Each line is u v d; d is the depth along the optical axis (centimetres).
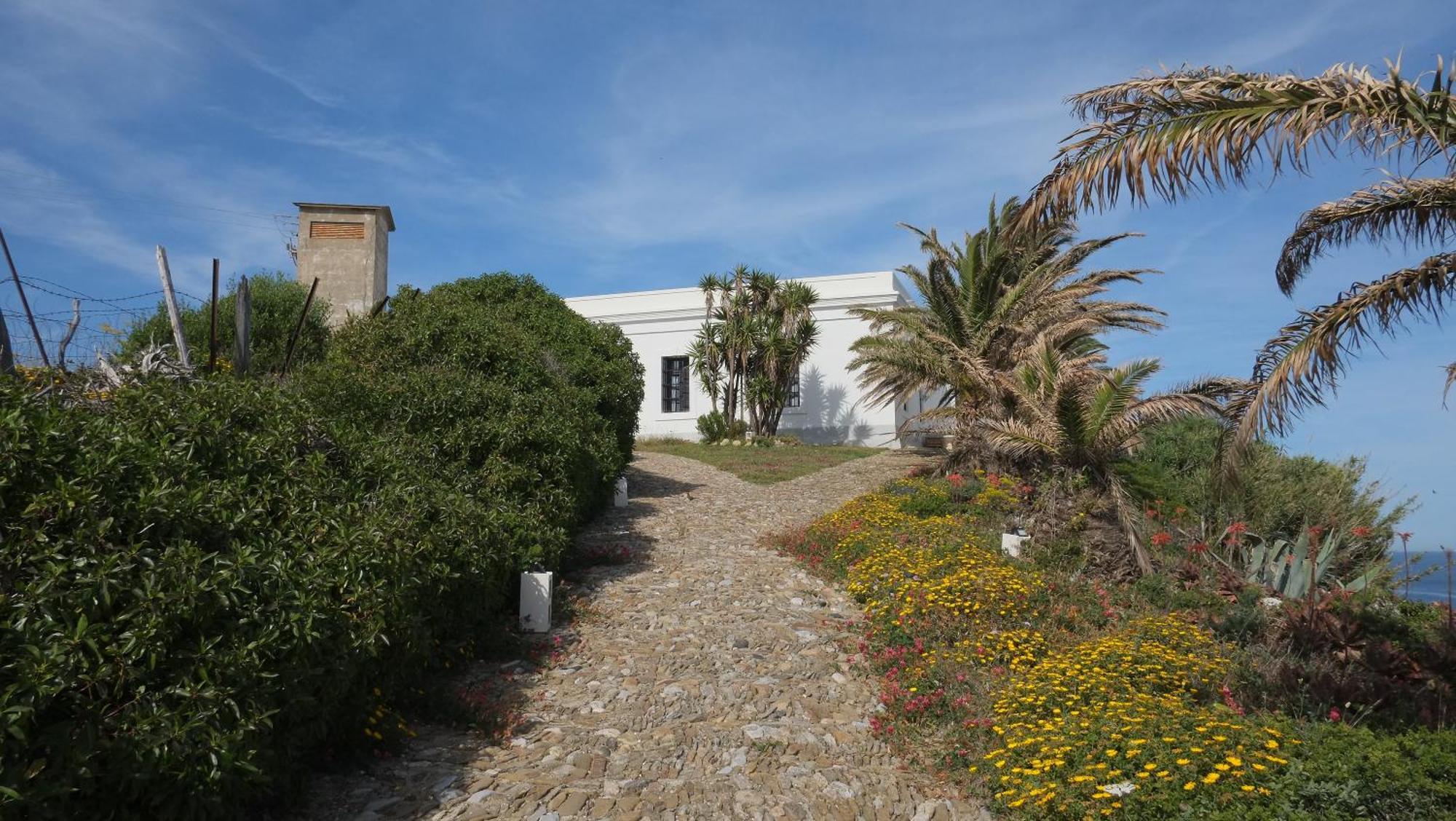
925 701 581
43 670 282
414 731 520
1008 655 668
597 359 1436
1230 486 634
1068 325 1708
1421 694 566
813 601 868
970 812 460
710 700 604
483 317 1140
